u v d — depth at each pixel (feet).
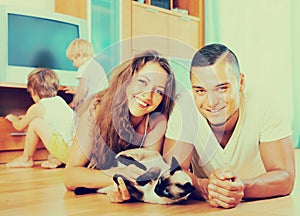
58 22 8.89
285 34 10.50
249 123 3.41
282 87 10.53
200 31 12.38
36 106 7.14
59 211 3.01
